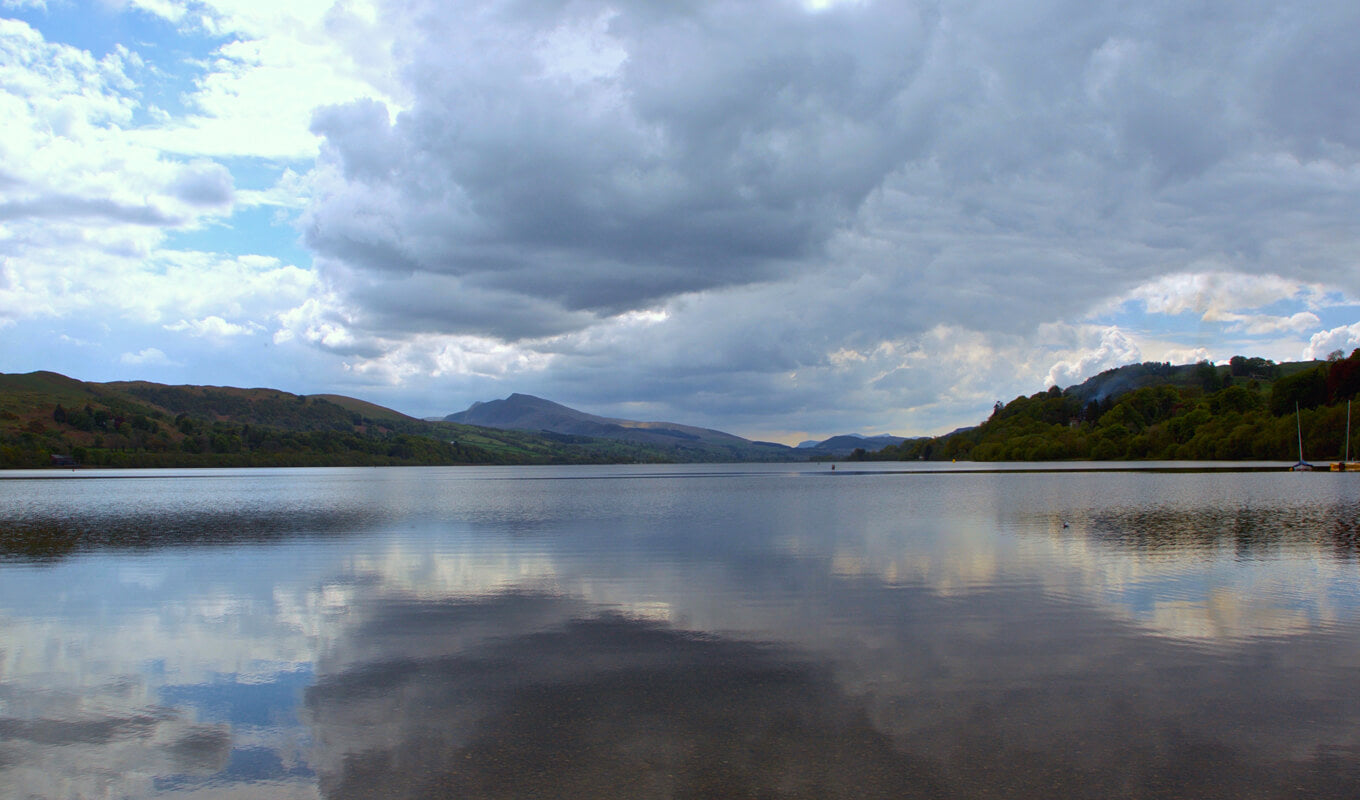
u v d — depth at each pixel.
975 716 11.91
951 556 29.33
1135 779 9.68
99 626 18.72
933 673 14.17
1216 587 22.41
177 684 14.09
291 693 13.47
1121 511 49.84
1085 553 29.77
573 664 15.02
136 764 10.52
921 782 9.60
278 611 20.30
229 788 9.73
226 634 17.80
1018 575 24.84
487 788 9.55
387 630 18.03
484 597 21.94
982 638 16.72
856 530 39.59
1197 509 50.72
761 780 9.68
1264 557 28.25
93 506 65.81
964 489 85.31
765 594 21.97
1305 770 9.94
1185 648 15.83
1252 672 14.13
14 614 20.12
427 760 10.47
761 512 53.94
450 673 14.49
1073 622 18.19
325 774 10.09
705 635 17.23
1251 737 11.02
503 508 61.09
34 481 134.88
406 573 26.38
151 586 24.20
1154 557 28.50
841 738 11.05
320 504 68.25
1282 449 153.12
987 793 9.29
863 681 13.74
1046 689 13.20
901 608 19.91
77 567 28.36
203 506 65.38
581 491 96.00
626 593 22.31
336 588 23.58
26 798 9.54
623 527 42.41
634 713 12.19
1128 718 11.79
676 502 68.62
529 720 11.94
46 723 12.14
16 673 14.86
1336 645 16.00
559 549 32.50
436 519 49.50
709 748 10.73
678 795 9.27
